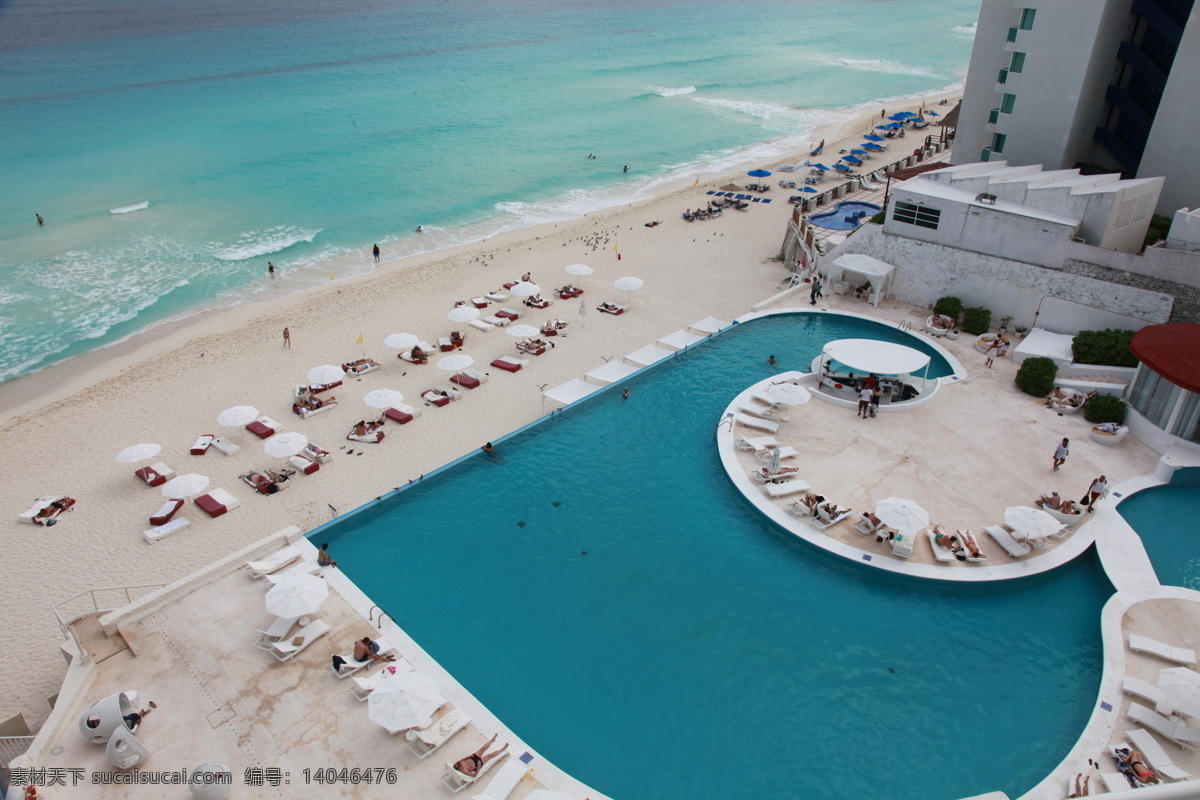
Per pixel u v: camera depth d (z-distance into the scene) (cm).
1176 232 2894
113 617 1845
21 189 6253
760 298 4088
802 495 2361
